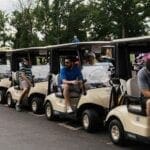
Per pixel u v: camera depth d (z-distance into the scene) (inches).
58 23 1533.0
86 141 374.3
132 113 339.6
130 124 340.5
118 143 355.9
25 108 581.0
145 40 327.0
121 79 360.8
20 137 391.5
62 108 450.9
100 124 408.2
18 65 595.5
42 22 1544.0
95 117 406.0
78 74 440.1
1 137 391.9
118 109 357.7
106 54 418.9
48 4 1539.1
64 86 439.8
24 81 550.0
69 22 1528.1
